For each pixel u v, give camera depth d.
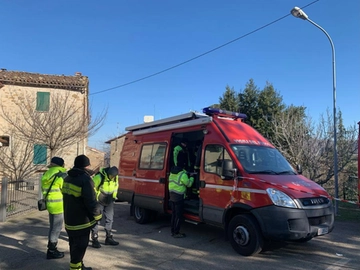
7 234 7.55
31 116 15.30
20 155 14.77
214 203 6.70
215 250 6.48
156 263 5.73
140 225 8.87
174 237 7.45
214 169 6.84
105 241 6.91
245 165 6.41
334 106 10.94
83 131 15.82
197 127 7.61
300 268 5.46
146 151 9.26
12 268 5.38
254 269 5.41
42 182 6.00
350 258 6.00
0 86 20.48
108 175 6.76
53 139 14.95
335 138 10.75
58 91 21.61
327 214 5.98
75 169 4.62
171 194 7.51
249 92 26.88
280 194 5.70
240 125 7.57
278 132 14.95
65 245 6.77
